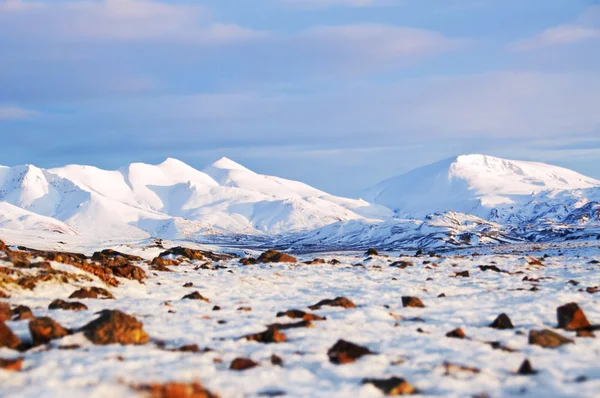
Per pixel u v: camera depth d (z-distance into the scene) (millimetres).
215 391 12633
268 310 23875
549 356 16406
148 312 22484
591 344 17797
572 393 13031
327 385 13578
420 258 56844
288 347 17172
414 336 18875
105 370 13688
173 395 11570
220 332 18984
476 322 21469
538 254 78375
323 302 24562
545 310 23500
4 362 13750
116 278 32531
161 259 48375
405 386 13195
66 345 16234
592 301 25922
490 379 14211
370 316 22391
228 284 33844
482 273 40094
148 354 15594
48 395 11156
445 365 15086
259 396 12609
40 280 26297
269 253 54000
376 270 43469
